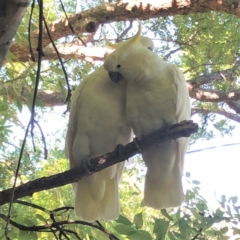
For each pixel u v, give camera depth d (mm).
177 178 4066
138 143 3357
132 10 6230
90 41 7781
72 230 4039
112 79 3889
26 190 3158
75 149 4039
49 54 6797
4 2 2510
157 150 3994
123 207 7715
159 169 4062
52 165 7883
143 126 3990
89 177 3947
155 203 4051
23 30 4289
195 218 3658
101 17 6441
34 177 6738
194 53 7676
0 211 3988
